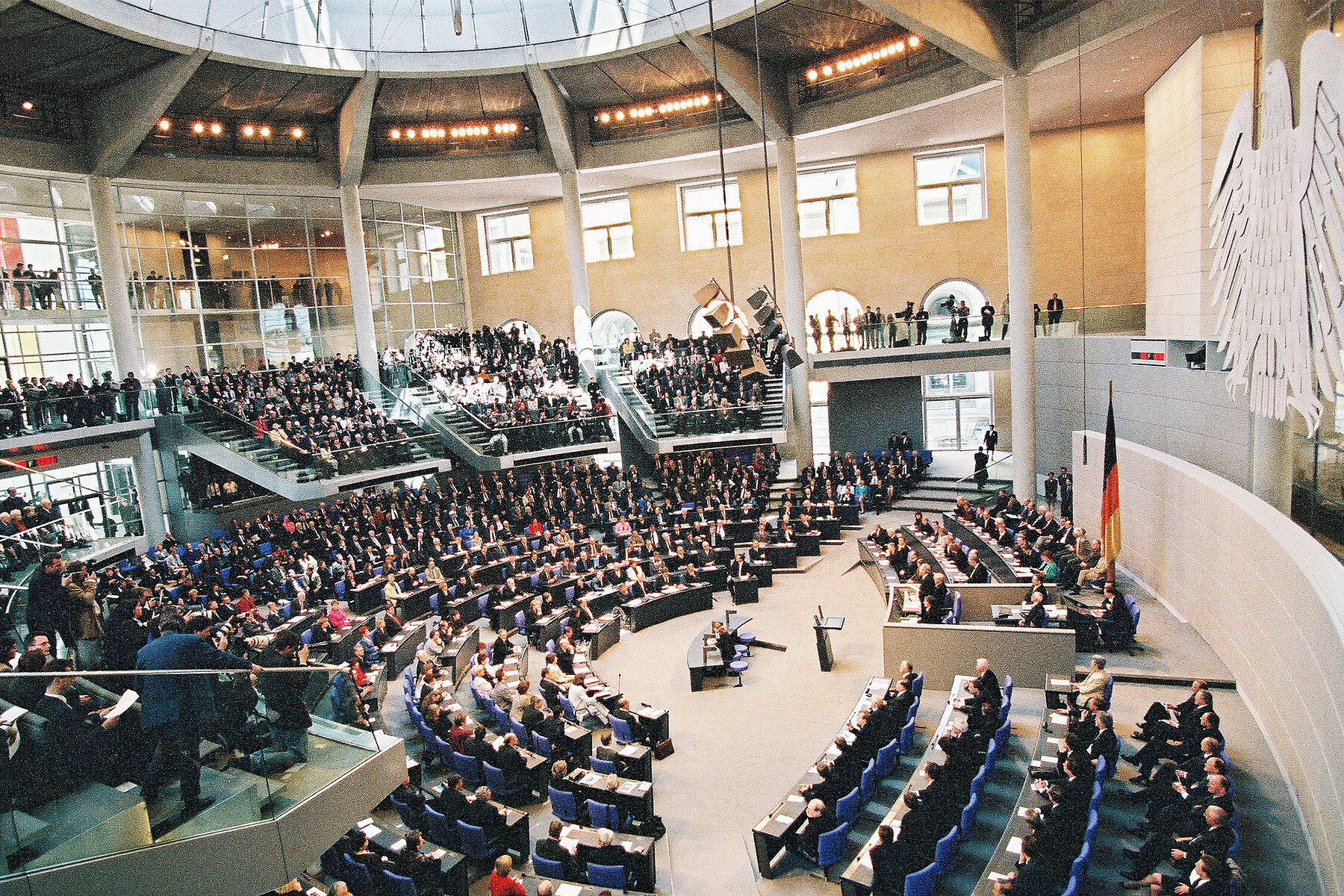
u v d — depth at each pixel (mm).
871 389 32156
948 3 19016
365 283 28578
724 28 22562
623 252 34344
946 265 30719
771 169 31953
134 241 26188
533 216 34969
